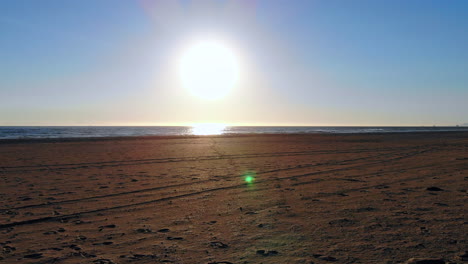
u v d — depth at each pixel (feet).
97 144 126.82
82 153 89.56
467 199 31.73
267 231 23.65
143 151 96.02
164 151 96.02
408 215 26.71
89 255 19.90
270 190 38.68
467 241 20.65
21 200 34.94
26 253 20.42
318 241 21.36
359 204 30.83
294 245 20.77
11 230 25.14
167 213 29.25
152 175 51.19
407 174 48.78
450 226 23.59
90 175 51.72
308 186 40.75
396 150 94.68
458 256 18.42
